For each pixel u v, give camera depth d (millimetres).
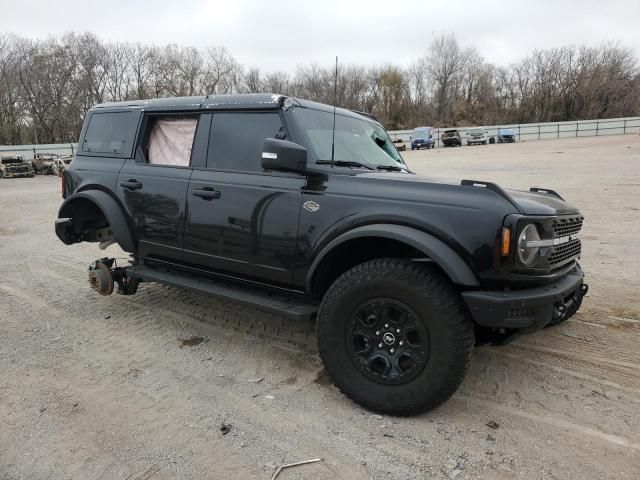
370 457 2639
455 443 2744
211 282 4059
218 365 3727
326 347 3137
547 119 68000
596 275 5508
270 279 3555
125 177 4441
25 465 2605
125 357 3879
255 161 3680
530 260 2771
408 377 2885
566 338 4016
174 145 4270
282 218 3410
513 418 2973
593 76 65688
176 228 4039
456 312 2756
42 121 53625
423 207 2914
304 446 2738
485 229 2727
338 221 3164
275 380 3488
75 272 6496
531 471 2506
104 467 2582
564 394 3219
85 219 5152
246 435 2842
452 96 70500
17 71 52719
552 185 12930
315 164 3371
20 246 8383
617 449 2666
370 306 2979
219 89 64500
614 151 24953
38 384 3455
